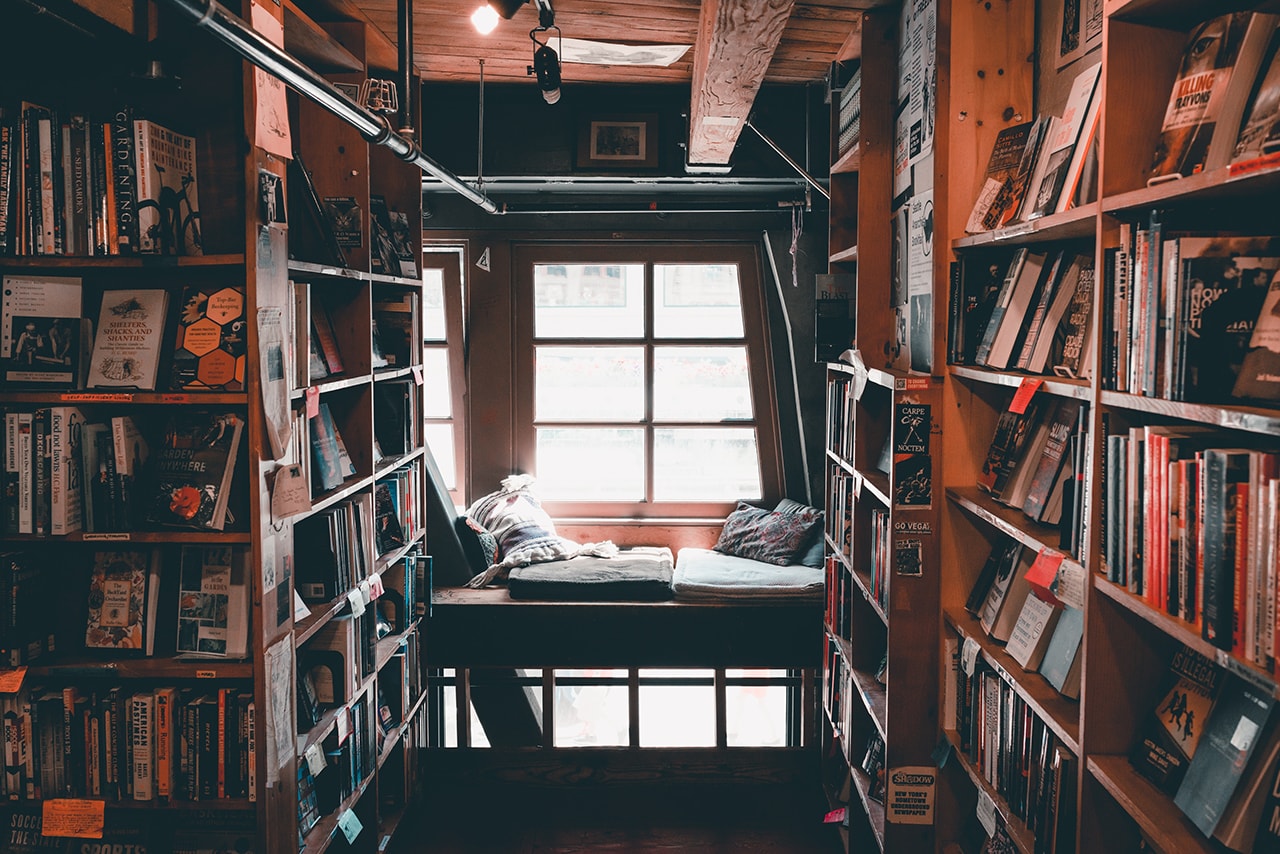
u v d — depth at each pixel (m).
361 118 2.23
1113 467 1.55
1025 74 2.44
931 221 2.54
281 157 2.31
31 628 2.21
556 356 4.96
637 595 4.20
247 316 2.18
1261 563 1.16
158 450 2.25
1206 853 1.32
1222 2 1.47
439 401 5.02
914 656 2.62
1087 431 1.71
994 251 2.41
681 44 3.60
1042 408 2.16
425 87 4.35
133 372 2.21
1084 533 1.69
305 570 2.74
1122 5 1.48
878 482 2.90
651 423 4.96
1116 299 1.55
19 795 2.24
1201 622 1.28
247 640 2.22
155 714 2.22
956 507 2.55
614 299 4.94
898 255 2.95
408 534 3.64
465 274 4.88
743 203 4.70
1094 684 1.62
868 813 2.96
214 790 2.24
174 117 2.23
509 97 4.38
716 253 4.88
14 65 2.23
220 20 1.46
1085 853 1.64
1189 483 1.33
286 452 2.40
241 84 2.14
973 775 2.31
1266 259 1.30
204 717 2.23
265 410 2.21
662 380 4.96
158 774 2.23
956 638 2.54
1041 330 2.05
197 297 2.21
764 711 5.35
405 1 2.77
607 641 4.15
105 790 2.24
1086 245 2.06
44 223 2.13
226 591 2.23
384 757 3.36
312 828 2.69
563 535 4.95
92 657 2.25
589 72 4.10
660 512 5.00
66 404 2.20
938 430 2.54
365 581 3.02
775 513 4.75
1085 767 1.62
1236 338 1.29
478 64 3.93
